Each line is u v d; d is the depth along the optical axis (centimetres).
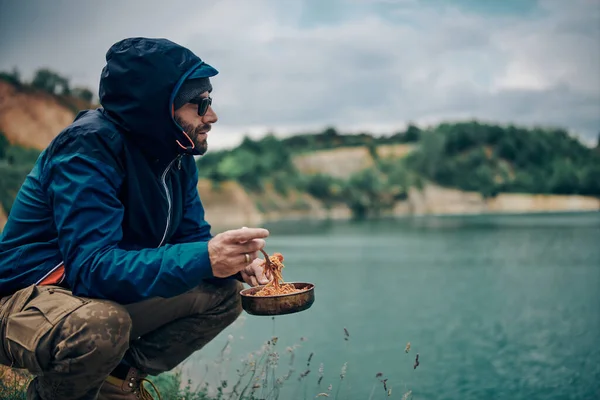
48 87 3406
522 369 437
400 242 2148
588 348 505
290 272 1196
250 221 5181
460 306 751
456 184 7269
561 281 986
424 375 417
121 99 204
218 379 379
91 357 182
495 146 7931
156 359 226
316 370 424
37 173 205
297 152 8262
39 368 186
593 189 7375
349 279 1069
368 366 442
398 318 663
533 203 7031
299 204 6166
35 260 202
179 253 188
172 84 203
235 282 235
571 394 374
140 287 185
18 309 192
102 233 192
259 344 498
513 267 1227
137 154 208
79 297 191
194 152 216
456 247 1841
